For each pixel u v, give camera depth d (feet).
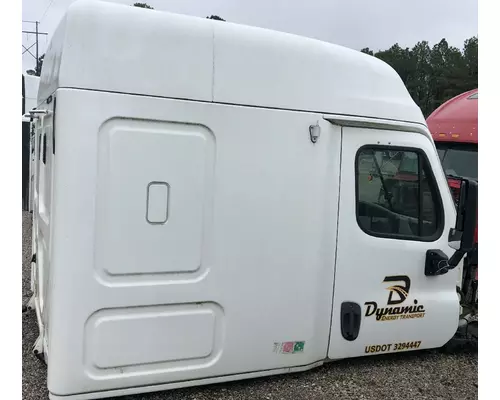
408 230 12.01
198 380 9.93
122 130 8.76
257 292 10.22
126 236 8.92
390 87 11.85
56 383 8.76
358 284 11.41
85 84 8.45
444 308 12.51
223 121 9.61
